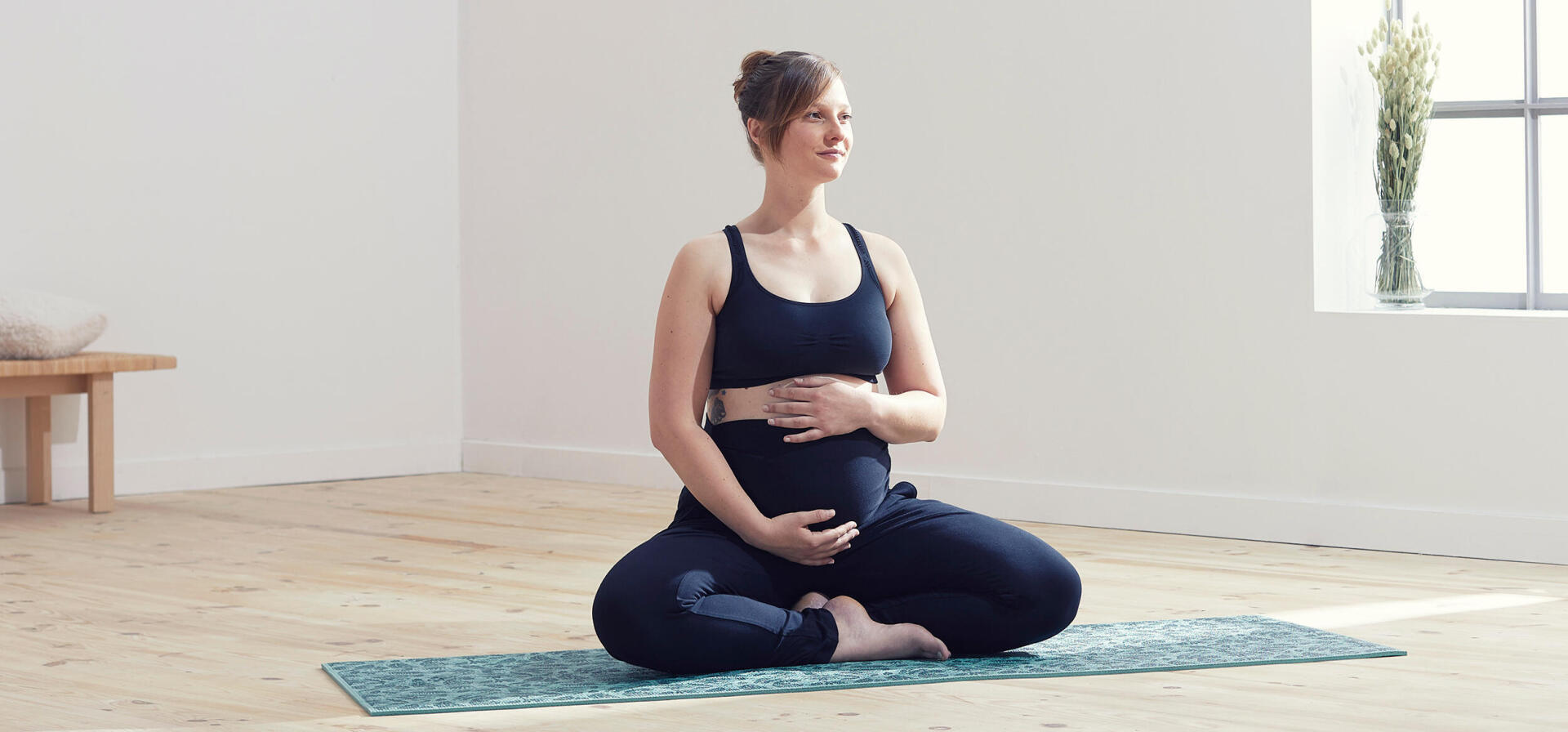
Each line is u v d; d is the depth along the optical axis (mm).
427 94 5152
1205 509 3801
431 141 5164
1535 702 2070
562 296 4973
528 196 5043
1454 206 4008
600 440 4902
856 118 4324
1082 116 3965
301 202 4883
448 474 5152
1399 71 3787
